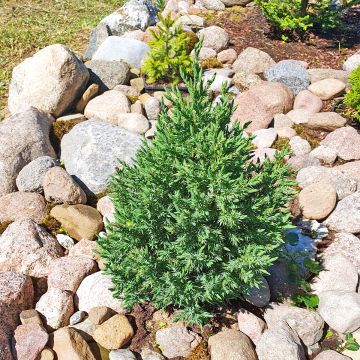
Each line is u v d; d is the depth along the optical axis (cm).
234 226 79
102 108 137
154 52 151
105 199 113
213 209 78
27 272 97
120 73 150
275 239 81
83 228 106
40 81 135
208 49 164
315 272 96
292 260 97
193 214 76
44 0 224
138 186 85
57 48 134
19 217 108
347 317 86
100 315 88
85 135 124
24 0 224
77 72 137
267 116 134
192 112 80
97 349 85
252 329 86
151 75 152
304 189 112
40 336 83
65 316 89
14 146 119
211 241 79
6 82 162
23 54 178
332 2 190
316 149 125
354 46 169
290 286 94
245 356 81
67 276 94
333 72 149
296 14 172
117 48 162
